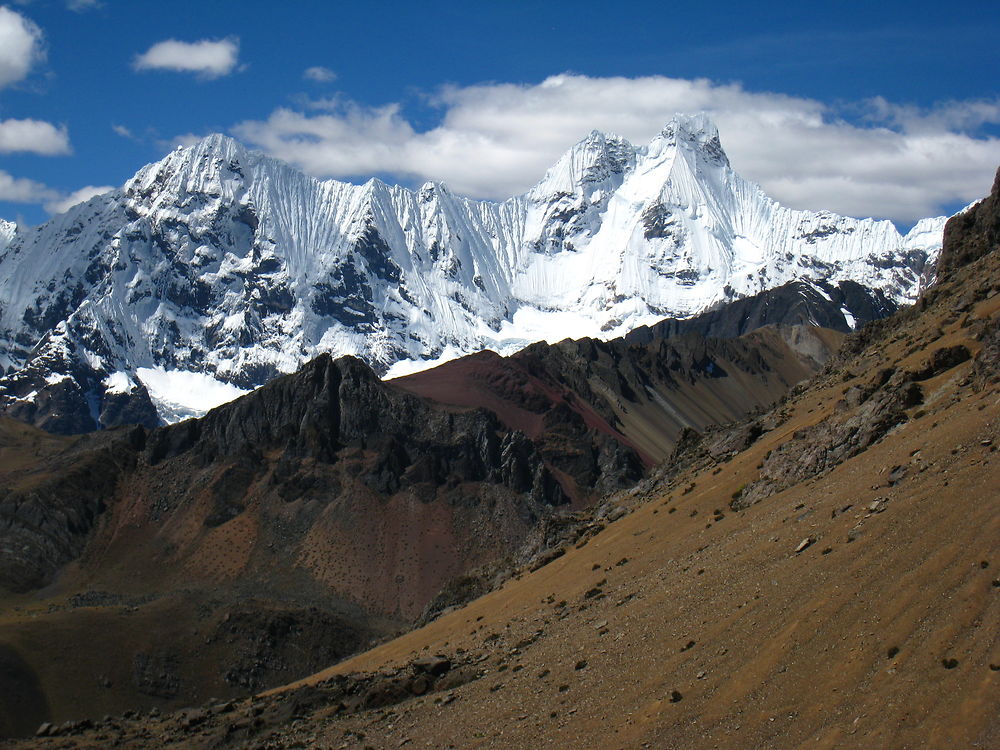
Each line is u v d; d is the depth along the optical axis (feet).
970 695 216.33
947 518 265.95
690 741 244.83
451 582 599.16
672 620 304.71
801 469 380.99
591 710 277.85
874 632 244.01
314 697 391.04
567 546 503.61
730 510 393.09
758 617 275.59
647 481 574.56
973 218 645.10
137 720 477.36
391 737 315.58
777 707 240.94
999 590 233.96
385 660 446.19
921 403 372.79
